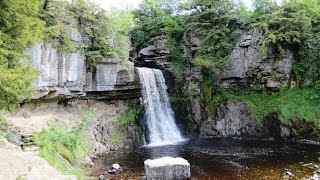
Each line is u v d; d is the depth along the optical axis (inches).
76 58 1076.5
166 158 800.3
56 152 784.3
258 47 1352.1
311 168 828.0
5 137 738.2
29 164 597.6
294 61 1360.7
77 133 1002.7
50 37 962.1
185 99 1453.0
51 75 979.3
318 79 1310.3
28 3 613.9
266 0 1438.2
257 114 1352.1
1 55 552.7
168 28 1547.7
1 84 542.0
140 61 1648.6
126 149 1135.6
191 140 1325.0
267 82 1370.6
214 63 1392.7
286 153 1021.2
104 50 1169.4
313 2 1417.3
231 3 1473.9
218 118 1412.4
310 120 1219.9
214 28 1417.3
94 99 1206.3
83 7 1130.0
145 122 1322.6
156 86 1421.0
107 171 833.5
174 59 1521.9
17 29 614.9
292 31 1296.8
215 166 874.8
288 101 1304.1
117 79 1225.4
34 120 941.2
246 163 900.6
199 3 1464.1
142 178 768.9
